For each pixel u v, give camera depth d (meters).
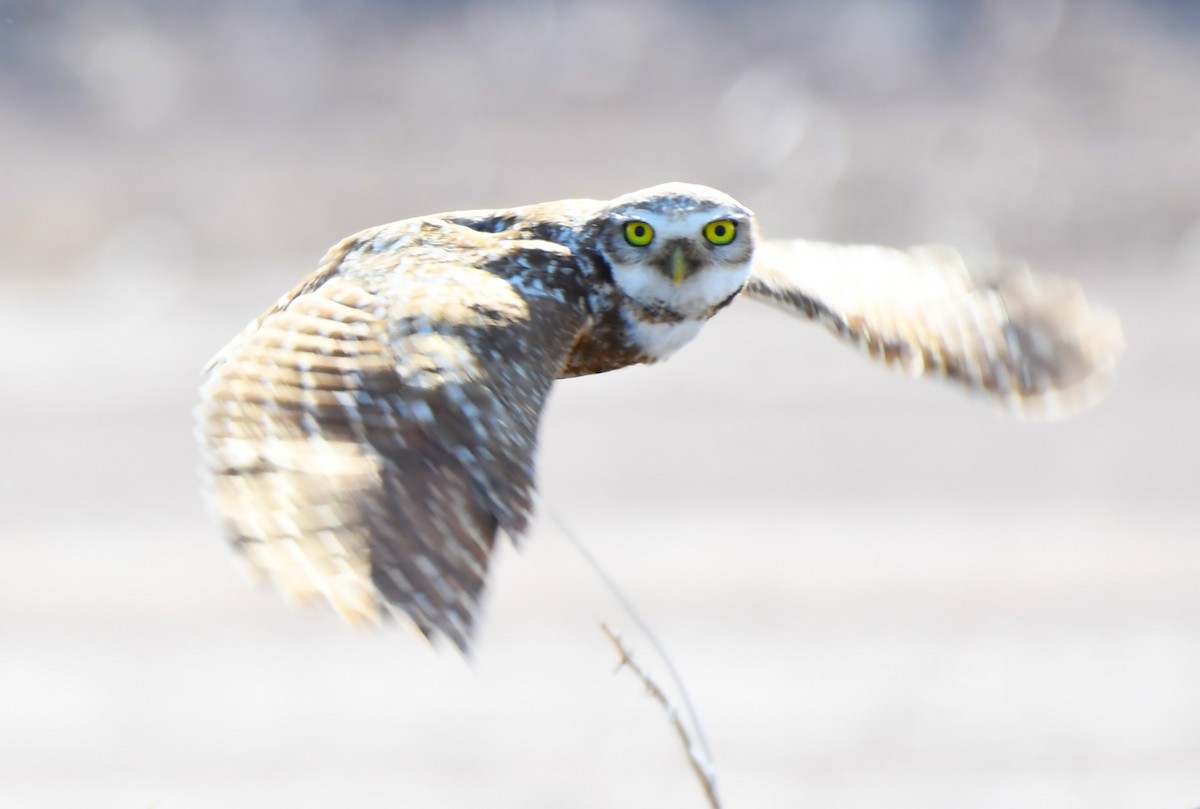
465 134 49.66
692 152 48.66
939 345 6.57
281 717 18.84
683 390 31.09
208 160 47.34
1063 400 6.58
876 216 44.78
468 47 54.31
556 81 52.78
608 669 19.73
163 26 54.16
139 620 21.31
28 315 37.28
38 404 30.28
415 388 4.62
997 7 55.53
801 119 49.31
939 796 17.45
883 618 21.61
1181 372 32.19
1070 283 6.78
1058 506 25.80
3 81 50.97
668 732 18.41
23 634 20.95
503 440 4.61
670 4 56.31
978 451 28.19
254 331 5.18
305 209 44.94
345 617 3.97
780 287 6.43
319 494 4.23
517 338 4.96
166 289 39.62
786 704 19.22
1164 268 40.97
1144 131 48.62
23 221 42.69
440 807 16.86
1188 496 26.14
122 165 46.62
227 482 4.25
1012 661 20.42
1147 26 54.88
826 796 17.38
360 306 4.88
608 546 23.81
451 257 5.40
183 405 30.38
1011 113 49.81
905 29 54.53
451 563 4.20
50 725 18.86
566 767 17.64
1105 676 20.14
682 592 22.20
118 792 17.44
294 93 51.41
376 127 49.91
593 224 5.89
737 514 25.23
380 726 18.59
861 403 30.42
